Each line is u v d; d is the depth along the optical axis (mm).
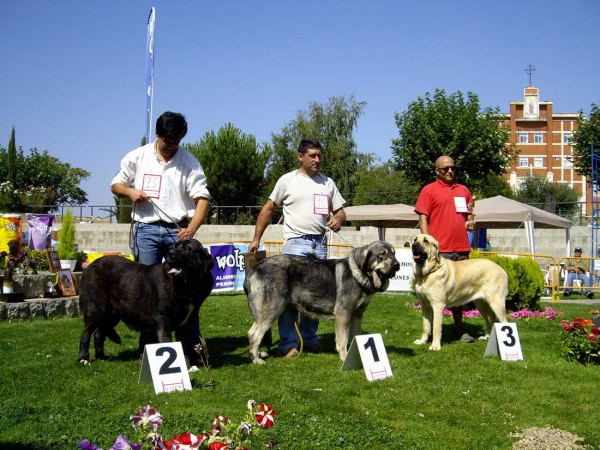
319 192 7484
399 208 21750
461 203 8828
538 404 5164
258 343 6641
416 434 4305
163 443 2814
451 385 5723
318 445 3980
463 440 4211
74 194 54125
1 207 29875
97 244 29094
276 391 5324
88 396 5062
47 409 4648
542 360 7035
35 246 14758
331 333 8891
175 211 6645
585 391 5637
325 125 46281
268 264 6738
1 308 9883
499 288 8367
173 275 5832
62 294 11398
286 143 46875
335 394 5281
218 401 4988
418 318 10469
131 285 6156
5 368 6062
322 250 7555
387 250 6574
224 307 12023
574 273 18859
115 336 6793
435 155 29031
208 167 43031
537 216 18672
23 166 50969
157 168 6590
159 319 5980
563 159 78875
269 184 45719
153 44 14445
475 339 8875
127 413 4559
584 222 26750
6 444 3875
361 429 4312
